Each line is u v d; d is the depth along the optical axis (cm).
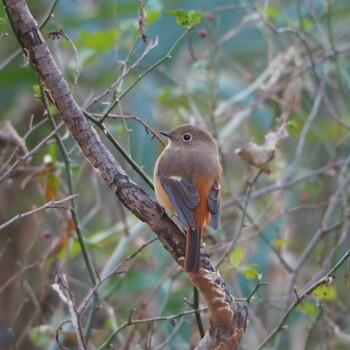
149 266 1290
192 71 1256
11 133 923
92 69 1320
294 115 1386
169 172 863
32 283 1222
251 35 1447
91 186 1305
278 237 1081
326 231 1085
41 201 1238
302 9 1462
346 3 1473
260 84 1234
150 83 1344
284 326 831
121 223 1239
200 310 798
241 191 1237
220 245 960
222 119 1223
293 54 1223
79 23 1307
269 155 916
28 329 1056
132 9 1294
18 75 1263
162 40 1359
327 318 1027
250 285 1134
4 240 1230
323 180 1223
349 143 1432
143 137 1276
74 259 1276
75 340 1054
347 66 1328
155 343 1106
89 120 782
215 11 1242
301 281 1288
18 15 691
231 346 708
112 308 1052
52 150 939
